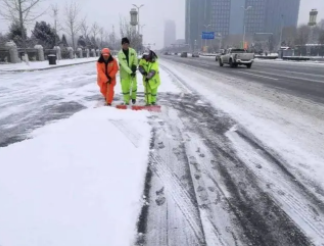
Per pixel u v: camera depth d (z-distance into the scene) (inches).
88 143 171.0
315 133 202.4
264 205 113.1
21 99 326.6
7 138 186.2
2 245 87.6
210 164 149.4
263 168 145.3
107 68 278.2
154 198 116.2
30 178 127.3
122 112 251.1
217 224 101.3
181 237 94.6
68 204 108.6
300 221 103.7
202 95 364.8
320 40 2301.9
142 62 279.6
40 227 95.9
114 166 141.2
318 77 601.9
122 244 90.2
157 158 155.3
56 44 1656.0
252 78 589.3
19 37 1286.9
